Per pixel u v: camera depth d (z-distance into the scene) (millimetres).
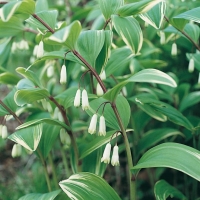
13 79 696
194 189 730
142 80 518
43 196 587
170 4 850
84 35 575
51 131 688
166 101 879
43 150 682
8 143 1171
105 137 640
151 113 708
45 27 619
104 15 613
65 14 1113
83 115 1073
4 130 657
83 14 905
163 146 571
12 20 675
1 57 776
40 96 609
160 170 803
